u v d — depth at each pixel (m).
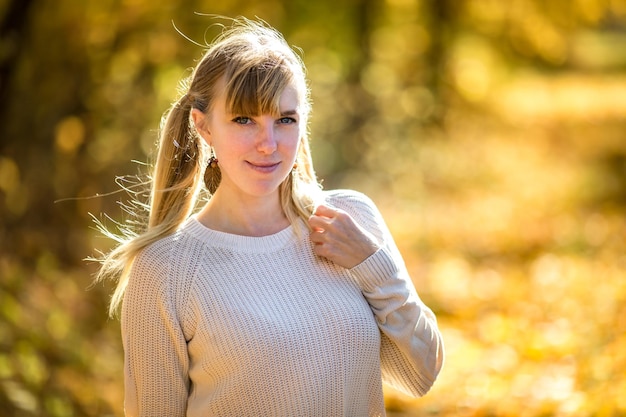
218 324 3.45
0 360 6.57
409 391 3.79
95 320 8.35
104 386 7.08
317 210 3.62
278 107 3.37
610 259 11.02
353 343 3.50
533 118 26.75
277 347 3.43
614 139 23.33
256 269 3.54
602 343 7.59
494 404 6.88
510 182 17.31
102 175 11.60
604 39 54.88
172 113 3.66
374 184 16.27
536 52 21.27
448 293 10.27
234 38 3.49
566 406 6.49
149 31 12.05
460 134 20.00
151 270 3.52
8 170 10.43
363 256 3.58
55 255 9.76
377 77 17.91
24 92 10.78
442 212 14.73
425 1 19.58
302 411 3.44
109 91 11.78
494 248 12.38
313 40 16.69
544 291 9.95
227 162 3.47
